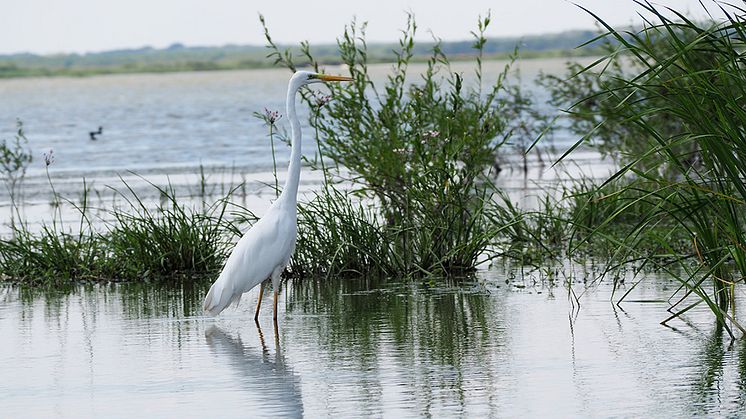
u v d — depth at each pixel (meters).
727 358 10.09
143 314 13.45
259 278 12.49
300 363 10.46
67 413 8.96
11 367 10.65
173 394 9.45
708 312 12.27
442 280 15.37
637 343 10.83
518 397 9.00
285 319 12.81
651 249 15.91
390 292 14.43
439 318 12.51
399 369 10.07
